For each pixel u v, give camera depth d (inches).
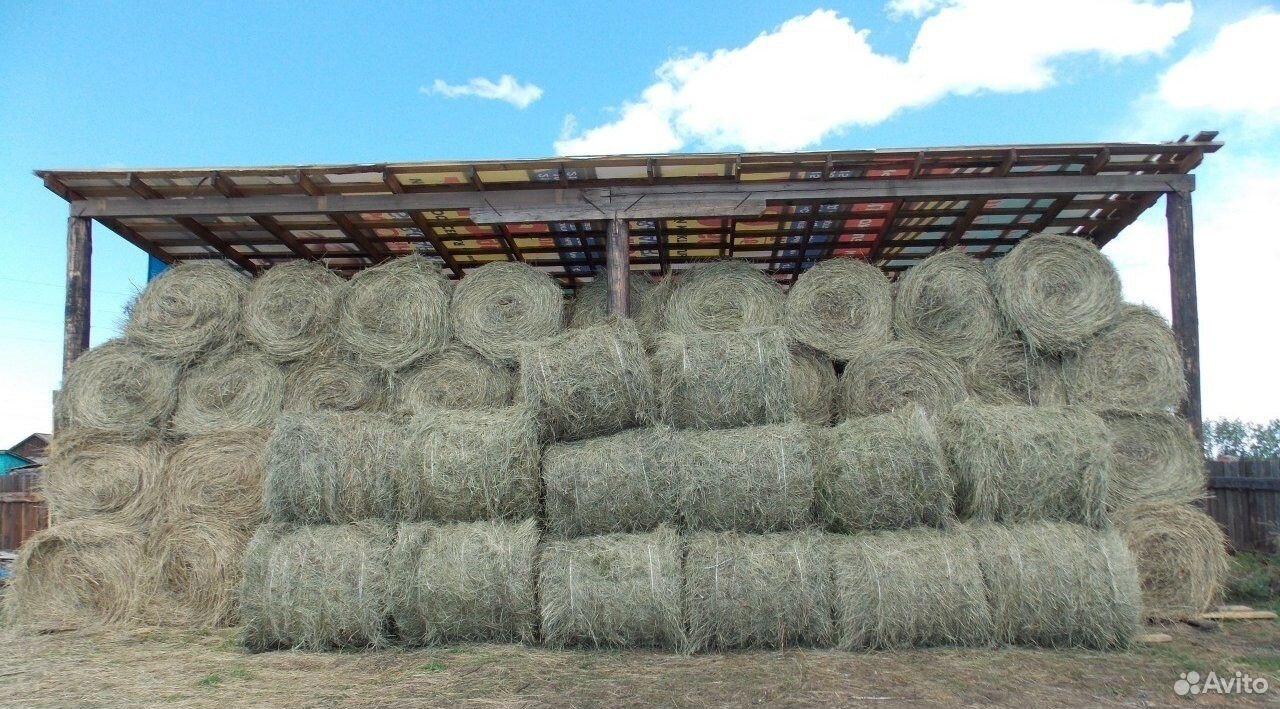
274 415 300.7
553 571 231.3
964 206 355.6
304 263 313.7
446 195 330.3
